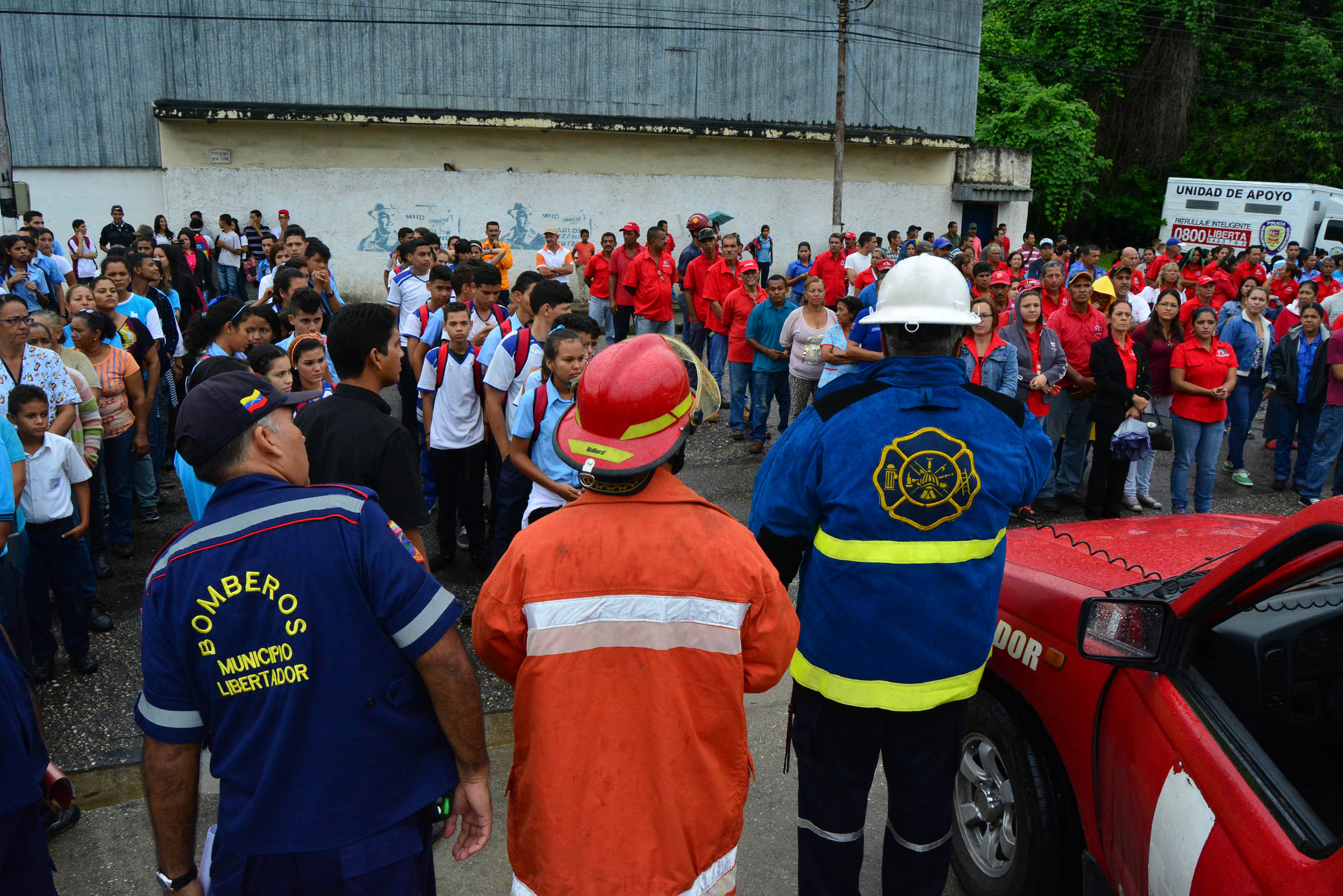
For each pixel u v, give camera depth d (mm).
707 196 21656
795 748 2771
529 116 19516
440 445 5805
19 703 2420
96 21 18297
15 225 17281
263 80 19031
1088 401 7387
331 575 2018
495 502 5586
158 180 19047
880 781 3928
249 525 2023
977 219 24656
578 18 20250
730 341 9398
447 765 2201
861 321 2641
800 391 8422
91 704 4570
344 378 3676
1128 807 2385
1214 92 33219
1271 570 2176
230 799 2025
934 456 2488
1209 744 2137
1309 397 8164
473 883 3383
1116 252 33031
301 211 19203
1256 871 1863
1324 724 2457
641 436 1980
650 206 21297
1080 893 2883
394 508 3652
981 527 2545
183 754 2051
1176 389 7238
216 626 1980
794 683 2758
